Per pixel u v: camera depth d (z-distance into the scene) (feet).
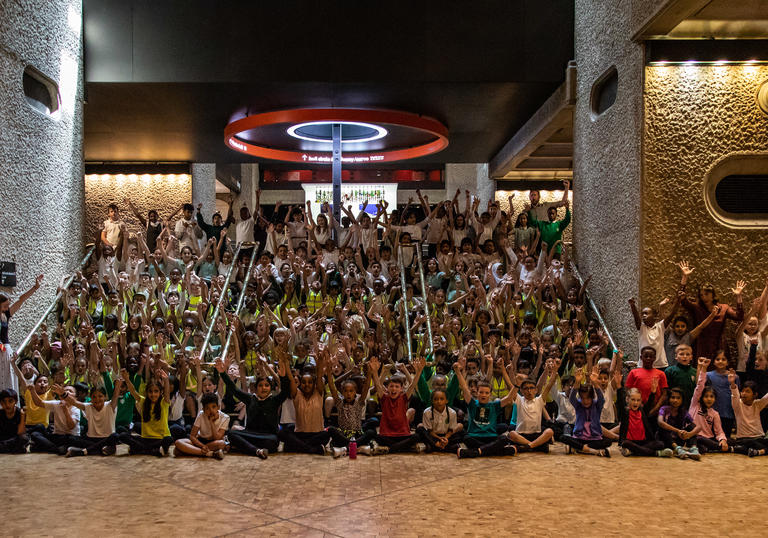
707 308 32.60
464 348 33.06
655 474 23.94
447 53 43.32
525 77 43.55
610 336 34.53
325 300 40.40
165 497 20.85
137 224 64.90
